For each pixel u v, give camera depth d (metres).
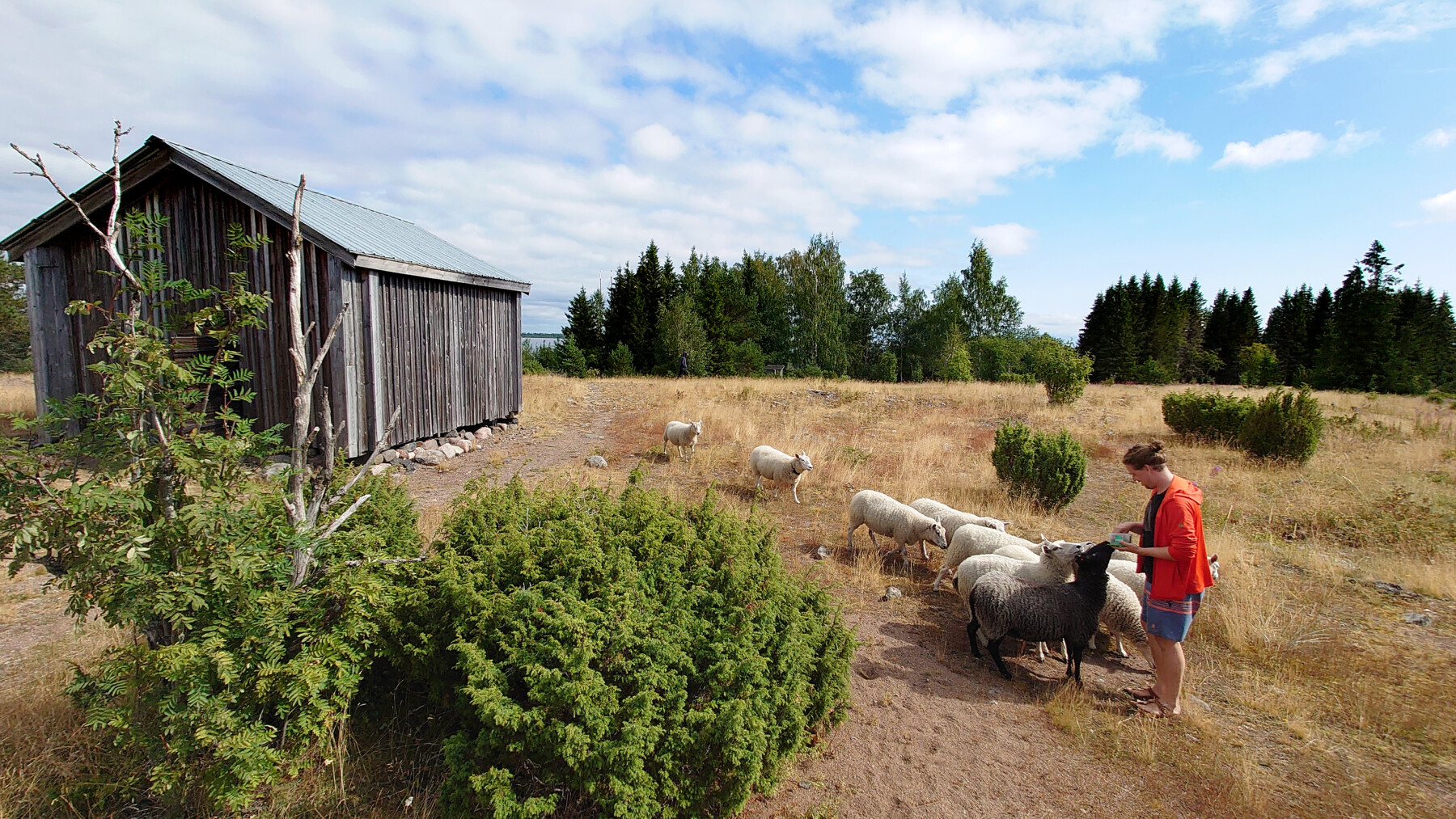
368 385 9.37
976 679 4.50
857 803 3.25
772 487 9.42
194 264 9.60
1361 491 8.95
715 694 3.02
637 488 4.67
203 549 2.88
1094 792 3.38
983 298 51.78
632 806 2.64
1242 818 3.17
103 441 2.87
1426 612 5.54
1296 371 50.84
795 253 46.88
